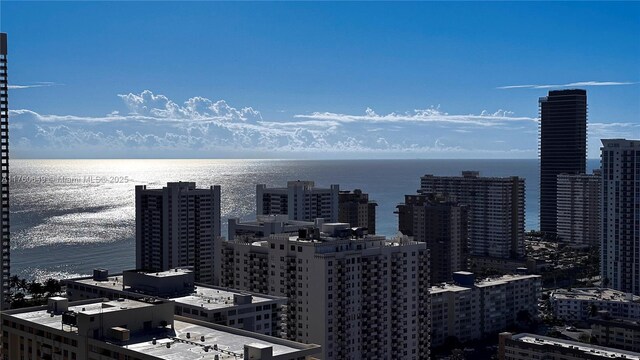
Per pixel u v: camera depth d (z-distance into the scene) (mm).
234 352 155875
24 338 178625
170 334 170000
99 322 164625
